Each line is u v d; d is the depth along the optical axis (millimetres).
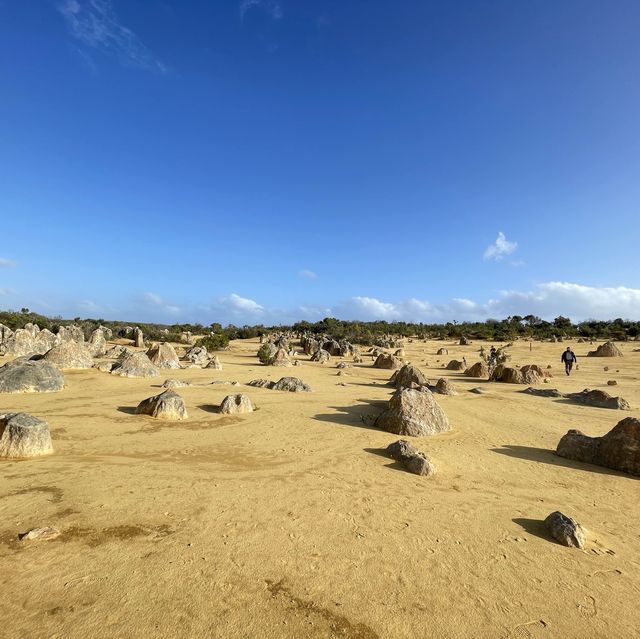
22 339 28578
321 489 7246
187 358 32031
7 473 7395
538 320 100625
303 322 98500
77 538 5250
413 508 6664
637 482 8602
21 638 3598
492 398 17797
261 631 3820
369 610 4184
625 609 4441
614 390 21297
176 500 6484
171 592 4281
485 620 4145
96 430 10609
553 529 5980
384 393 18438
